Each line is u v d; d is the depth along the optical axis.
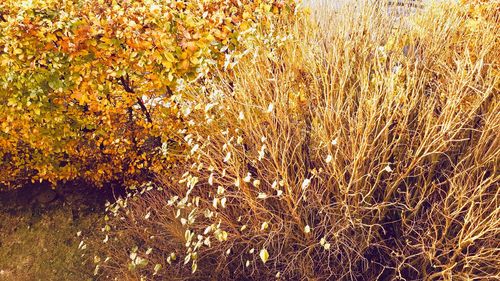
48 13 4.01
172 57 3.91
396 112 3.14
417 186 3.24
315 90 3.41
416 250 3.28
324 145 3.18
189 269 3.72
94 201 5.17
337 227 3.27
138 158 4.68
